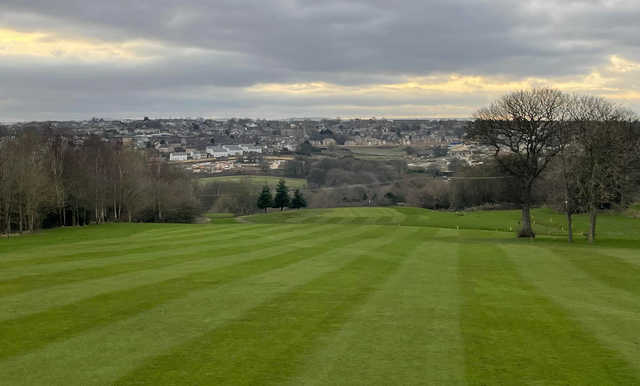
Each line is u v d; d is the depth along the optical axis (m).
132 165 92.38
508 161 57.28
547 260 32.22
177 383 10.87
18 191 66.12
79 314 16.55
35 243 44.25
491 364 12.20
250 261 29.72
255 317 16.33
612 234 62.72
